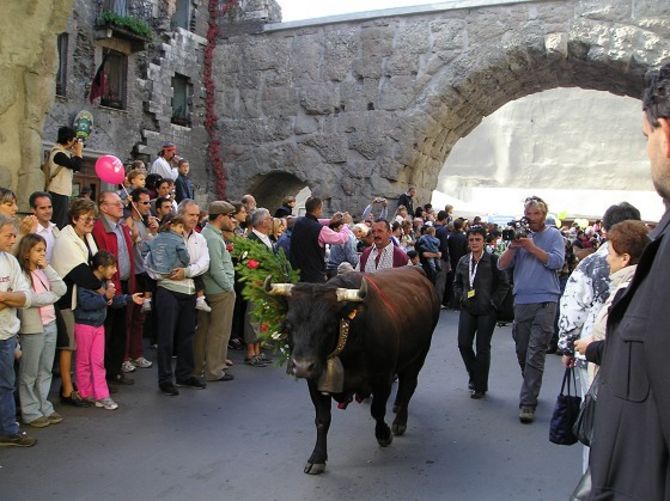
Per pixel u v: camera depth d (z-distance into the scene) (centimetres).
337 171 1841
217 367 781
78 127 1491
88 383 654
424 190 1919
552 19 1599
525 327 679
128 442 559
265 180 2006
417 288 615
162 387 711
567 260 1251
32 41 696
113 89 1680
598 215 3547
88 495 452
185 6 1931
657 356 179
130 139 1712
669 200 201
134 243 816
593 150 5575
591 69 1661
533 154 5731
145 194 845
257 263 548
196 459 526
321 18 1838
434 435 610
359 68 1802
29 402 584
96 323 650
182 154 1892
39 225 673
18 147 704
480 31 1675
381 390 521
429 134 1761
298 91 1880
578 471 526
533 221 680
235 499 453
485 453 563
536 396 657
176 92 1902
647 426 192
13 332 529
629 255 385
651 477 190
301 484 482
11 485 464
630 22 1530
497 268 730
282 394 729
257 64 1928
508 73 1711
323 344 439
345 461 533
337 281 493
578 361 445
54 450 534
